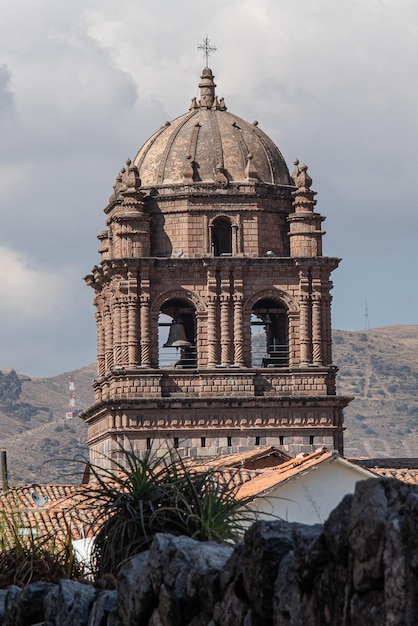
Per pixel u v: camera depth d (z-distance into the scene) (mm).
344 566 32625
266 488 114812
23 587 51438
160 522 56000
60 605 45188
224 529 55250
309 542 33781
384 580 31141
